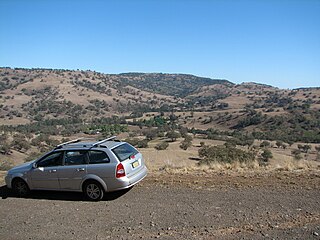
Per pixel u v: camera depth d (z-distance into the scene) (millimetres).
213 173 9398
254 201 6816
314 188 7492
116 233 5625
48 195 8172
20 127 111562
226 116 143375
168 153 45281
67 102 181875
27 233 5891
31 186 8141
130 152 7980
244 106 183875
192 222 5887
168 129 111438
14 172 8328
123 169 7434
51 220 6441
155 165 11758
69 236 5641
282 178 8445
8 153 59500
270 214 6074
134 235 5500
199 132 110625
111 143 8047
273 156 40031
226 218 5988
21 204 7582
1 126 107188
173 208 6656
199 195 7398
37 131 104562
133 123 136375
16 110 158750
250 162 10766
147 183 8648
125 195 7730
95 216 6496
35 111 158750
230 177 8820
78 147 7891
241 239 5113
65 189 7828
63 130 104562
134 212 6570
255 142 83438
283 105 161250
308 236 5102
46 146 71125
